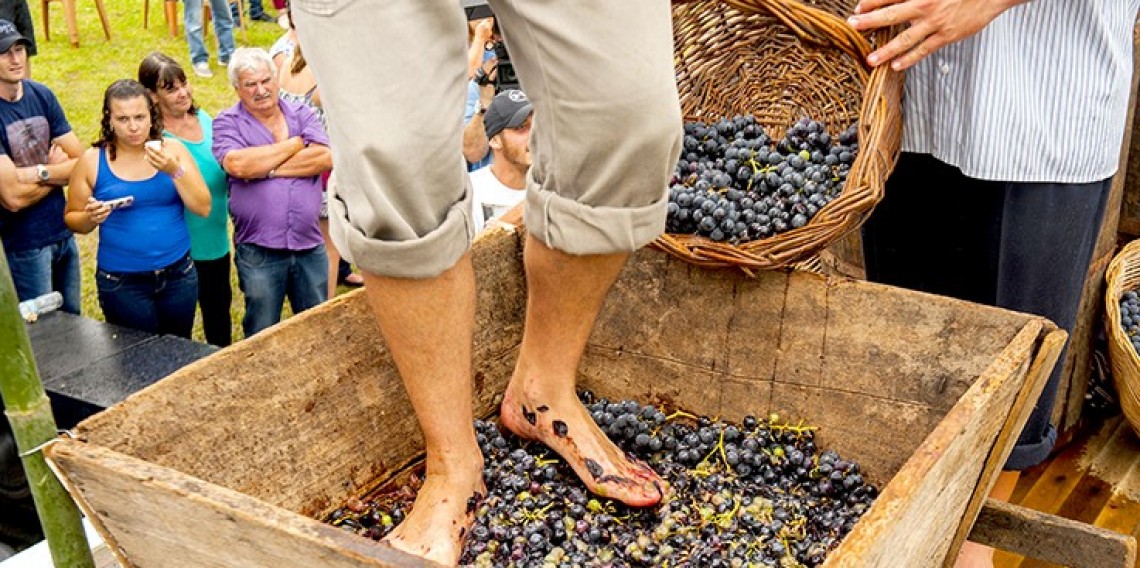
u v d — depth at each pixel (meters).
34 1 10.93
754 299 2.28
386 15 1.58
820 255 3.24
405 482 2.22
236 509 1.41
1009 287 2.43
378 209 1.62
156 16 10.55
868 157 2.08
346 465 2.11
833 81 2.45
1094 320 3.39
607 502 2.05
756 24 2.50
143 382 3.37
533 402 2.13
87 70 8.85
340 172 1.65
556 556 1.91
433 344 1.79
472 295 1.83
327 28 1.59
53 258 4.61
